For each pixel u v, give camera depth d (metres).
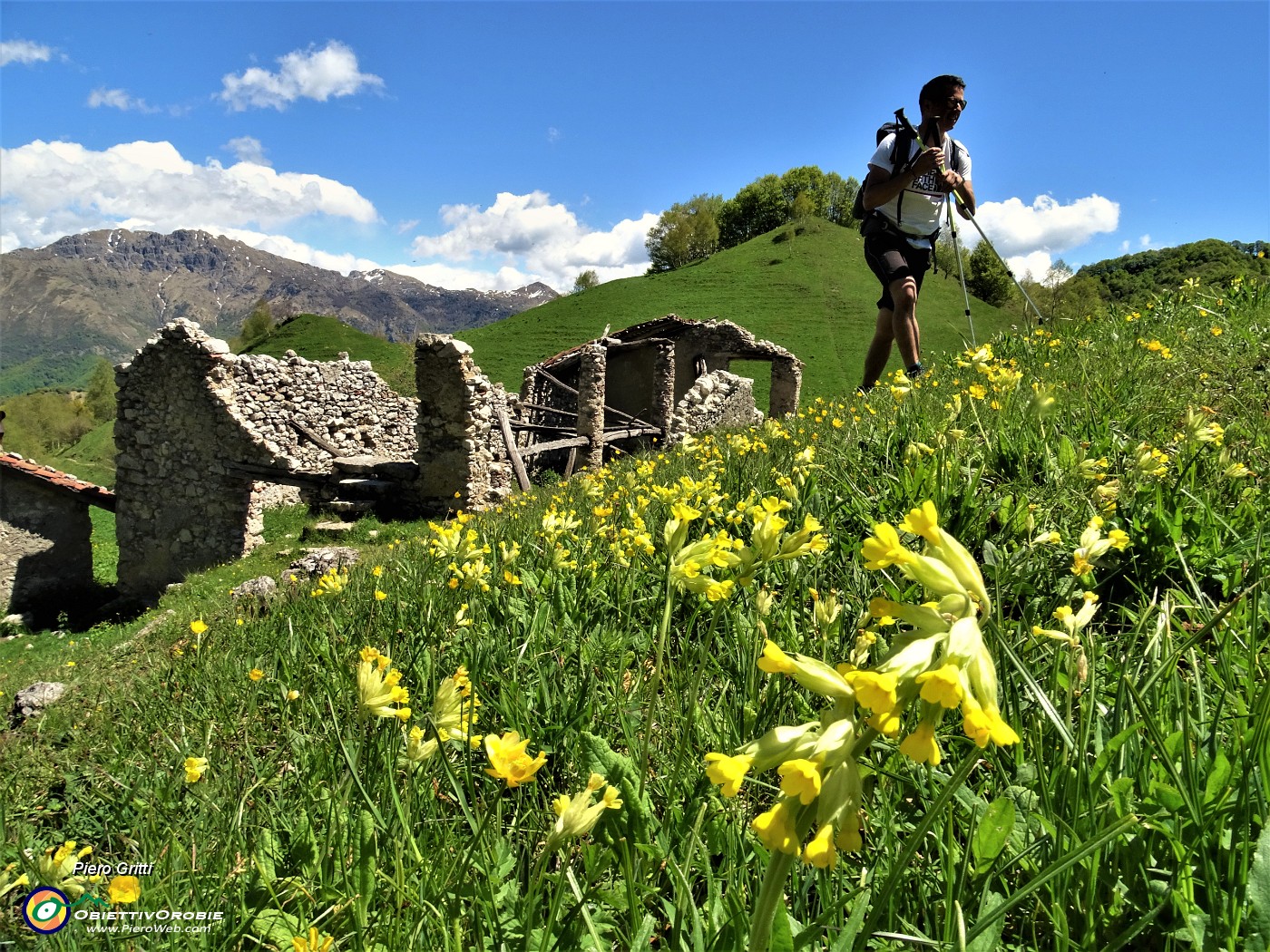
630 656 2.71
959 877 1.21
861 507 3.21
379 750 2.06
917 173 6.87
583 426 22.72
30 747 4.09
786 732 0.76
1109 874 1.25
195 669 4.43
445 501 19.22
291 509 22.73
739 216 118.56
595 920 1.44
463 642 2.94
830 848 0.64
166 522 21.09
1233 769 1.28
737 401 26.48
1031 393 4.28
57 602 21.97
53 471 22.80
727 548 1.74
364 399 26.84
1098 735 1.52
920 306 63.47
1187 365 4.84
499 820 1.66
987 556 2.60
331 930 1.53
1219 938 1.06
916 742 0.65
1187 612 2.21
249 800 2.35
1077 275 24.33
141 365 20.70
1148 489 2.77
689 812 1.66
